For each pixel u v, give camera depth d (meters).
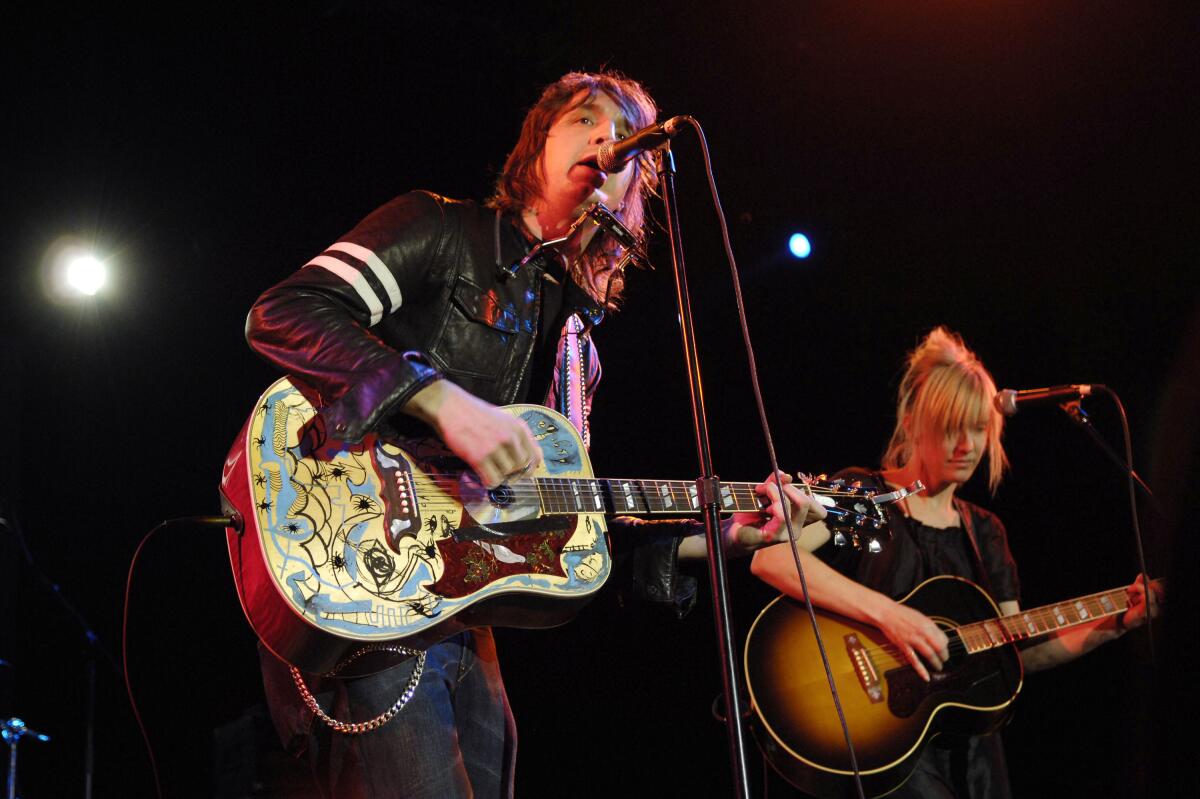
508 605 2.08
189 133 4.44
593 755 4.79
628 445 5.11
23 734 3.67
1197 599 3.78
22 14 4.12
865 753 3.38
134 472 4.38
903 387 4.04
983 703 3.56
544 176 2.45
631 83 2.64
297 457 1.94
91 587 4.29
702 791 4.84
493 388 2.27
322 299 2.02
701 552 2.60
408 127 4.67
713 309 5.32
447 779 1.96
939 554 3.81
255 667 4.29
